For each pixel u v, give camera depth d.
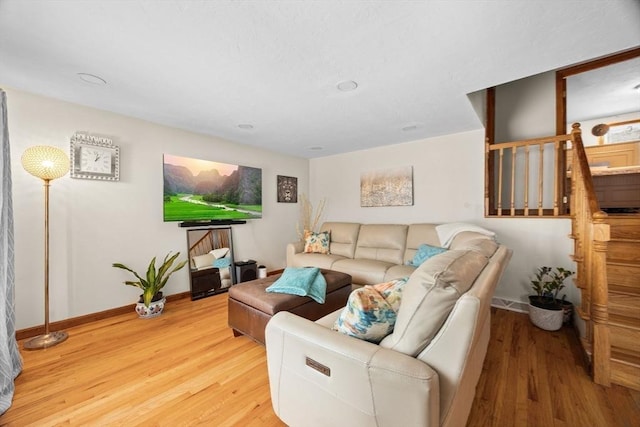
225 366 1.90
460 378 0.91
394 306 1.21
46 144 2.39
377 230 3.80
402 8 1.32
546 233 2.80
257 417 1.44
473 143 3.37
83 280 2.60
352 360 0.99
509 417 1.43
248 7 1.31
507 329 2.47
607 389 1.63
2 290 1.68
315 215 5.21
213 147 3.71
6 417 1.43
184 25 1.44
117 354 2.05
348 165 4.69
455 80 2.05
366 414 0.96
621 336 1.77
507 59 1.77
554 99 3.15
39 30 1.48
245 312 2.21
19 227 2.28
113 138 2.79
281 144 4.13
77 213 2.57
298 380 1.18
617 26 1.43
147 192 3.06
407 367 0.88
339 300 2.66
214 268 3.62
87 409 1.49
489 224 3.16
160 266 3.16
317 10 1.33
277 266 4.65
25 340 2.24
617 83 3.40
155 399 1.57
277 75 1.98
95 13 1.35
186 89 2.22
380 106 2.58
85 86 2.17
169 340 2.27
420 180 3.83
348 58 1.76
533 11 1.33
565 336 2.31
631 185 3.51
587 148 4.36
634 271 1.97
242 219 4.07
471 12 1.34
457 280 1.00
